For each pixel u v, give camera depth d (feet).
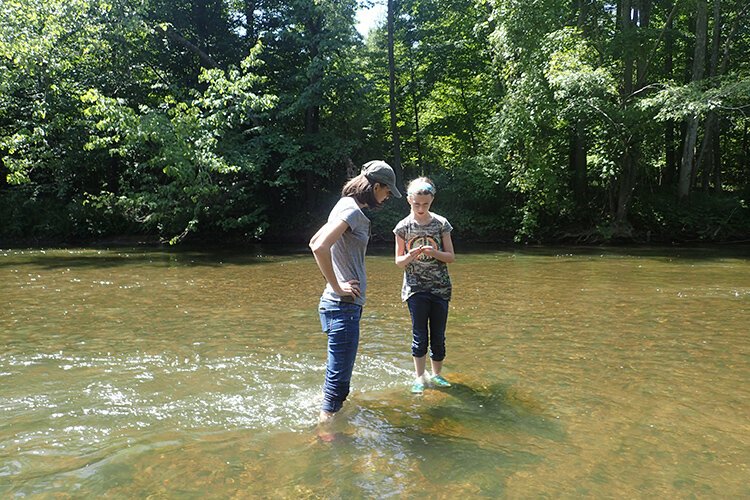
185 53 68.49
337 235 10.41
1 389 12.87
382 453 9.51
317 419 11.14
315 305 24.18
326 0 60.54
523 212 62.08
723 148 87.51
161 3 65.05
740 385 13.37
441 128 79.92
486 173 62.34
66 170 62.90
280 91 68.85
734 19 65.21
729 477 8.73
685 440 10.16
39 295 26.71
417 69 79.61
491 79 71.46
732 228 60.64
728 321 20.59
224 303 24.66
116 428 10.61
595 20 60.08
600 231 59.52
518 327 19.66
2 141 52.85
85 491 8.17
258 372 14.33
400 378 13.98
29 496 8.01
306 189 72.08
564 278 32.86
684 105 47.96
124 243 63.62
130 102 63.00
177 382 13.47
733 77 49.55
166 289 28.86
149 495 8.05
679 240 61.62
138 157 60.13
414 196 13.21
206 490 8.21
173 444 9.87
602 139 56.34
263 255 50.31
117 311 22.67
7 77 50.75
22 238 63.72
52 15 52.95
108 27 57.06
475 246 59.57
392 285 30.73
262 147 61.26
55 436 10.21
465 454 9.49
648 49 58.75
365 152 74.95
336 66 65.92
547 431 10.56
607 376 14.08
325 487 8.30
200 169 51.16
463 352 16.40
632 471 8.91
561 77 49.24
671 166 78.43
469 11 71.26
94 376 13.91
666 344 17.26
